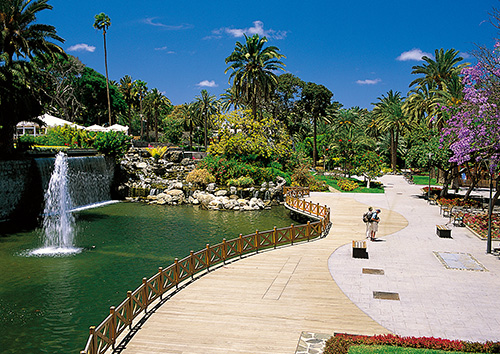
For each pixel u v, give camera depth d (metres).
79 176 37.44
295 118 76.38
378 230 23.66
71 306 14.78
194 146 105.50
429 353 8.84
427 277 14.83
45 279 17.69
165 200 40.03
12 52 31.16
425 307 12.05
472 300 12.62
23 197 31.38
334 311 11.76
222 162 41.84
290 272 15.45
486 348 9.00
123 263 20.16
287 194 37.81
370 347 9.09
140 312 11.73
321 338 10.09
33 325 13.20
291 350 9.49
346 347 9.09
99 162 40.78
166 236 26.09
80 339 12.27
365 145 64.25
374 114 84.38
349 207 32.94
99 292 16.22
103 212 34.81
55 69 68.50
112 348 9.58
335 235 22.27
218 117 46.53
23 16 30.83
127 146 44.53
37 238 25.05
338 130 84.25
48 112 68.12
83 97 73.50
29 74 31.05
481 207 31.03
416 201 36.66
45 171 33.34
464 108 21.34
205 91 89.94
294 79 74.50
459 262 16.73
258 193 39.31
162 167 45.56
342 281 14.39
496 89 17.28
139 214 34.09
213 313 11.65
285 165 49.31
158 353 9.41
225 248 16.72
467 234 22.45
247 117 47.38
